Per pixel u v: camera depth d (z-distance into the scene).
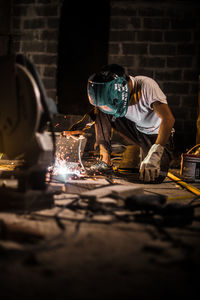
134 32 7.07
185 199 2.79
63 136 3.84
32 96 2.11
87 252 1.60
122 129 3.74
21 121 2.17
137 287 1.30
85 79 7.21
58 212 2.19
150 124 3.54
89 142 6.04
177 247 1.71
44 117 2.32
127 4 7.02
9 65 2.19
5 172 3.30
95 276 1.38
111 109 3.22
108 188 2.51
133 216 2.19
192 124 7.07
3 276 1.35
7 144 2.31
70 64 7.23
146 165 3.07
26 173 2.16
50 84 7.32
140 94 3.30
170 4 6.93
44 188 2.30
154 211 2.16
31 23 7.32
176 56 7.02
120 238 1.81
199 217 2.27
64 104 7.26
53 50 7.28
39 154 2.19
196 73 7.01
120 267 1.46
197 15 6.93
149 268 1.46
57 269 1.42
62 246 1.66
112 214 2.22
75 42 7.19
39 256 1.54
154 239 1.81
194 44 6.97
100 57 7.16
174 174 4.20
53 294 1.23
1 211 2.18
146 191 3.05
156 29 7.03
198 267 1.49
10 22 7.32
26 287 1.27
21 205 2.14
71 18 7.16
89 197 2.36
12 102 2.20
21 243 1.67
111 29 7.11
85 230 1.91
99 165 3.72
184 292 1.28
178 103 7.08
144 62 7.10
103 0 7.05
